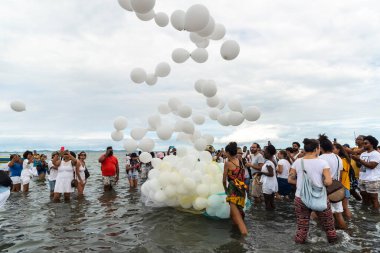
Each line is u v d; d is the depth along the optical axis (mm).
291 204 7672
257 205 7574
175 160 7289
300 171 4426
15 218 6477
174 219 6180
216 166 6816
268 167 7008
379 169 6508
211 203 5996
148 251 4363
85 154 9781
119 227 5656
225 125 6844
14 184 10484
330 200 4750
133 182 11594
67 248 4559
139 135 7168
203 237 4953
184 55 6641
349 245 4301
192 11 5020
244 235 5008
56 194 8477
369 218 5801
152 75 7066
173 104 7246
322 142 5340
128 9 5793
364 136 7152
